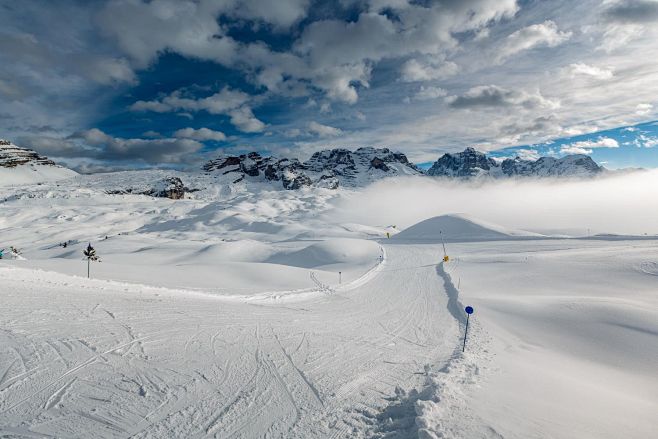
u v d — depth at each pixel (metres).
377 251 81.06
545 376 13.16
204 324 16.97
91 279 23.97
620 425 8.91
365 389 10.93
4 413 8.16
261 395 10.08
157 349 12.87
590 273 43.94
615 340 21.75
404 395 9.99
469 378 11.59
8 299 16.62
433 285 42.78
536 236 99.31
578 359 19.14
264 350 14.16
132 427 8.07
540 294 37.47
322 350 14.99
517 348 19.25
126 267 45.44
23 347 11.64
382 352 15.74
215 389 10.27
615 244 78.06
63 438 7.47
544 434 7.66
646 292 34.94
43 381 9.70
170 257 82.25
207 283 40.06
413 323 23.86
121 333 14.05
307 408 9.39
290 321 20.48
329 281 46.91
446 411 8.30
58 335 12.98
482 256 65.56
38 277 21.75
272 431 8.21
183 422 8.43
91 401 8.98
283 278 48.16
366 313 26.80
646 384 15.60
